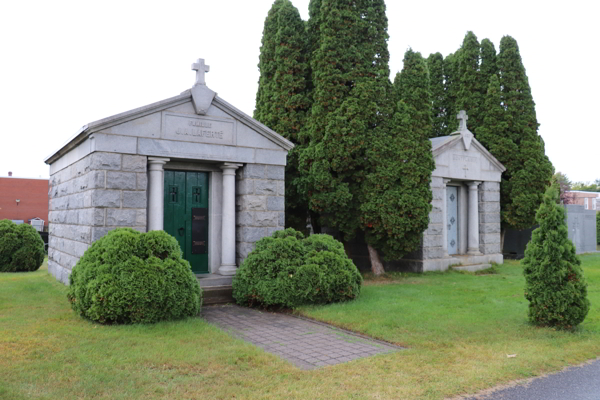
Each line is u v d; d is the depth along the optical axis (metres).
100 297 7.41
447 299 10.28
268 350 6.61
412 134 14.05
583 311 7.57
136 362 5.71
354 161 13.76
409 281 13.57
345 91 13.87
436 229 15.81
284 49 14.88
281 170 11.84
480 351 6.43
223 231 11.20
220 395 4.77
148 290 7.60
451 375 5.47
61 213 12.68
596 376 5.62
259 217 11.41
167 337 6.86
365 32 14.16
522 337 7.27
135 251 7.91
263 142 11.56
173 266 8.05
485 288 12.02
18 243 15.63
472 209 17.44
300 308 9.27
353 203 14.30
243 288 10.05
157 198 10.29
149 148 10.08
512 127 19.09
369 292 11.20
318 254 9.87
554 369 5.84
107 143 9.63
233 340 6.87
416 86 14.63
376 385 5.13
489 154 17.67
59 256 12.74
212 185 11.41
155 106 10.09
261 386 5.05
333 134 13.51
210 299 10.46
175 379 5.19
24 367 5.39
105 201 9.56
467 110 20.19
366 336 7.43
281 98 15.06
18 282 12.30
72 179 11.51
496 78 19.17
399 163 13.90
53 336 6.73
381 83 13.92
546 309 7.76
